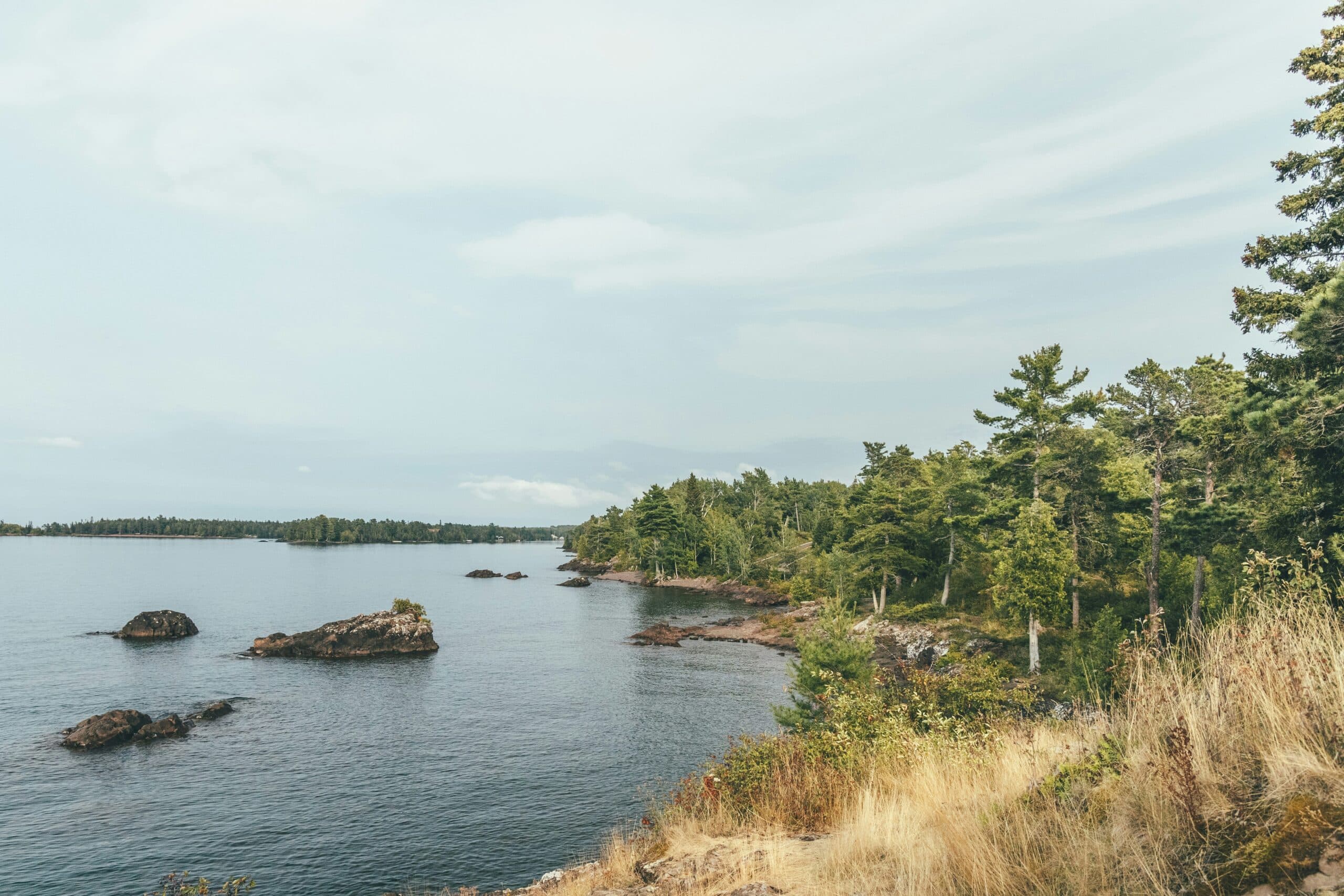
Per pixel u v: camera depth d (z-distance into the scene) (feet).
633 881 26.58
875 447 326.03
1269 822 10.97
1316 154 59.16
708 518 437.58
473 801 80.38
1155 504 109.50
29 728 107.65
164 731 104.63
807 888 18.61
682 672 152.15
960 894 14.33
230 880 60.85
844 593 225.76
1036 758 21.68
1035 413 129.39
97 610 245.04
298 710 119.96
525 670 155.12
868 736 36.81
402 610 193.26
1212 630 16.89
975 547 187.62
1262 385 59.26
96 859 66.69
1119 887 11.83
